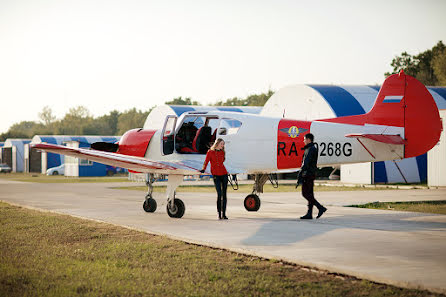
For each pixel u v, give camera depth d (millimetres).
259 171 11992
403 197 17953
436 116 11852
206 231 9047
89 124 134500
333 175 33500
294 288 5250
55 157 57969
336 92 31531
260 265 6305
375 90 32812
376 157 11922
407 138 11891
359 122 12094
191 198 17625
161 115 40875
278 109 33500
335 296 4949
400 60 71938
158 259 6703
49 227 9719
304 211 12820
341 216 11570
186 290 5242
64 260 6695
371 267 6004
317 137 11672
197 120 13023
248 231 9039
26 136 125062
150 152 12781
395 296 4871
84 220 10898
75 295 5102
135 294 5160
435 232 8875
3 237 8586
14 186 27406
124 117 130875
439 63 62969
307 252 6984
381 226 9703
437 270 5840
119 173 56375
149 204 12500
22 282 5625
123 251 7242
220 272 5961
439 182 24125
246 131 11852
